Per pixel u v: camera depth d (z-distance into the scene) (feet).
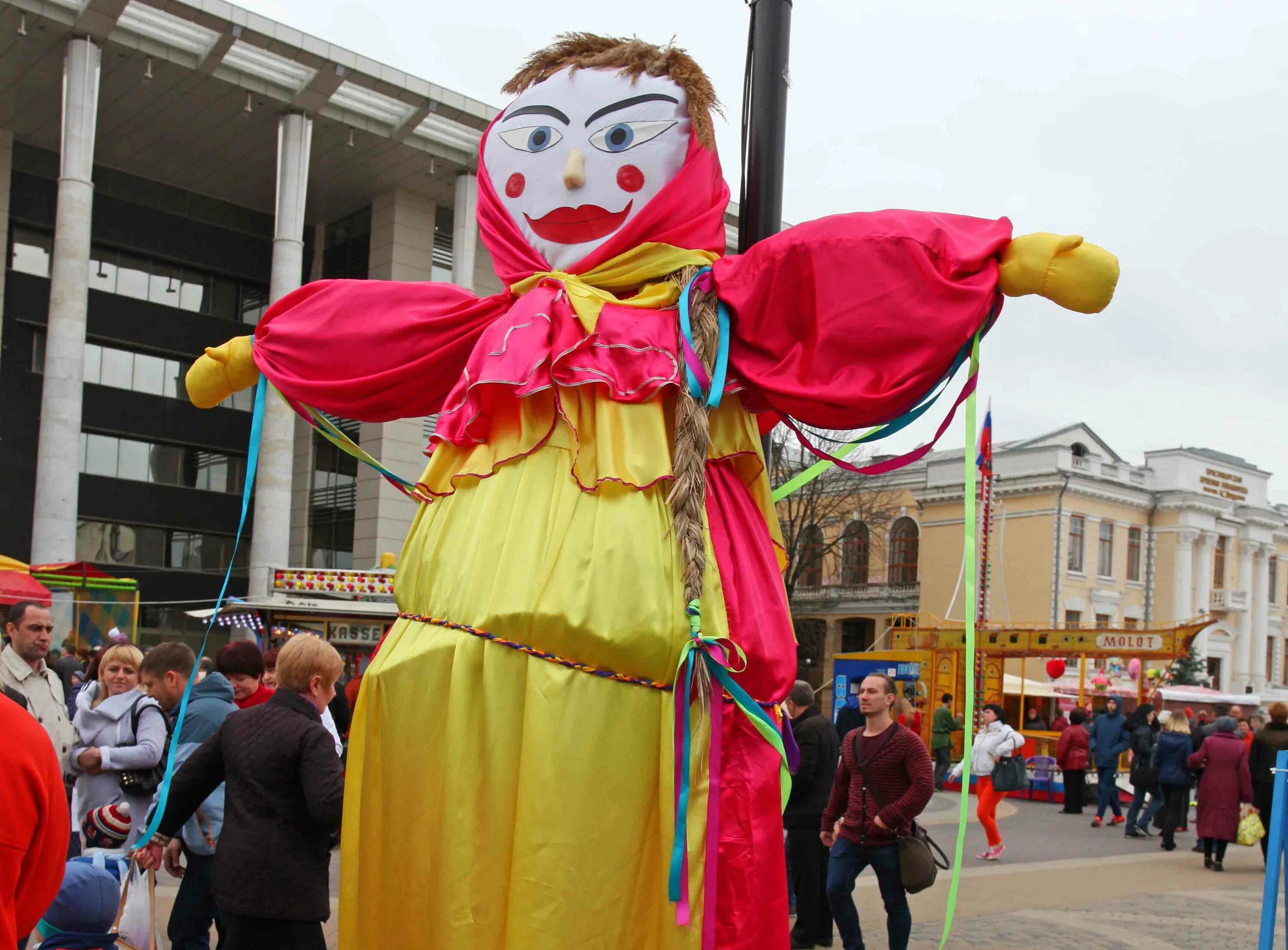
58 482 79.56
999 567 130.41
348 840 10.51
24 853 7.48
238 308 114.32
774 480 85.46
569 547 9.93
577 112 11.23
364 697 10.71
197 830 15.76
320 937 12.20
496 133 11.83
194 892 15.92
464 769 9.77
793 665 10.61
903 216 10.18
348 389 12.26
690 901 9.30
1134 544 138.51
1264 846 37.45
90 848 13.67
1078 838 45.06
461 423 10.88
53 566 59.00
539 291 10.81
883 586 138.21
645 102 11.09
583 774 9.45
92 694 17.63
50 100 93.61
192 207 111.04
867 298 9.94
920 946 23.12
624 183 11.01
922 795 18.33
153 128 97.66
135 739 15.88
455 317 11.93
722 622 9.88
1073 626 128.57
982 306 9.73
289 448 89.97
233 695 17.81
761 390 10.47
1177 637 62.28
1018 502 130.82
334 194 109.19
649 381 10.17
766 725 9.92
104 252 106.32
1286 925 21.76
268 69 88.99
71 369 80.59
